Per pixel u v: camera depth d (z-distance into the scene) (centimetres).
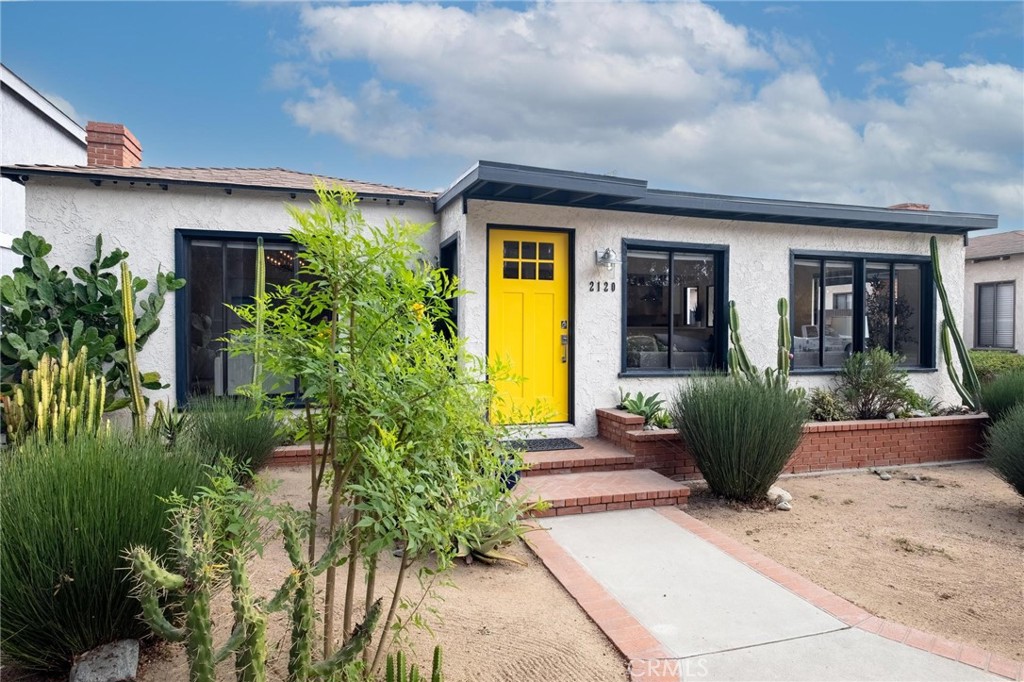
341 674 229
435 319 295
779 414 614
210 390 746
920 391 989
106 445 338
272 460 679
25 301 646
